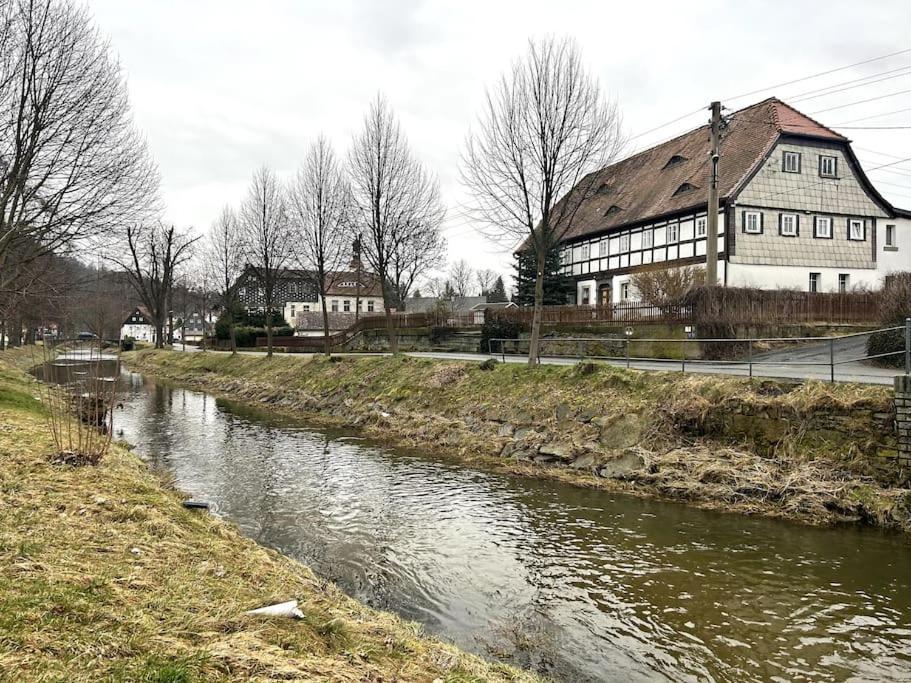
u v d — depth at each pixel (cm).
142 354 5503
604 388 1531
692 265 3077
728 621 663
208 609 455
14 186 1448
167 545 591
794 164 3250
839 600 709
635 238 3725
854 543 884
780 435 1161
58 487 694
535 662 582
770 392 1226
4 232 1490
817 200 3309
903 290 1730
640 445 1298
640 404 1398
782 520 991
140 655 356
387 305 2728
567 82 1688
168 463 1441
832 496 997
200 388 3359
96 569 483
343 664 416
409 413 1923
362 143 2677
